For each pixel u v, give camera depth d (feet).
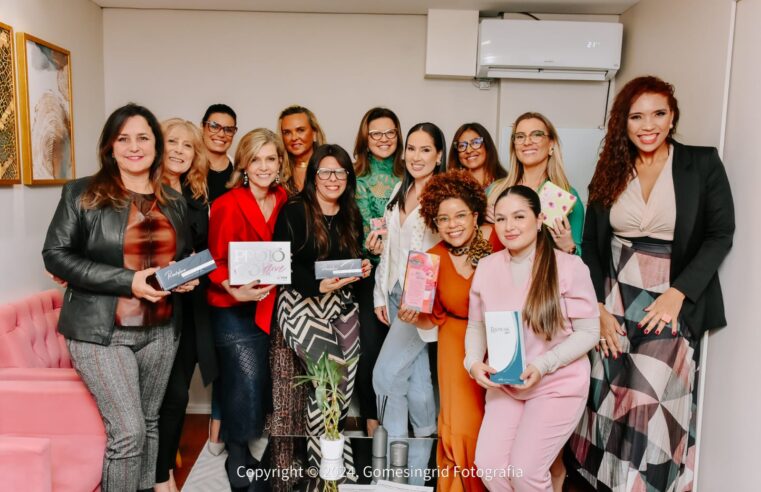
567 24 11.41
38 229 9.18
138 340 6.88
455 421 7.30
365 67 12.24
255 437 8.34
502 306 6.78
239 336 8.26
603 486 8.32
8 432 6.79
